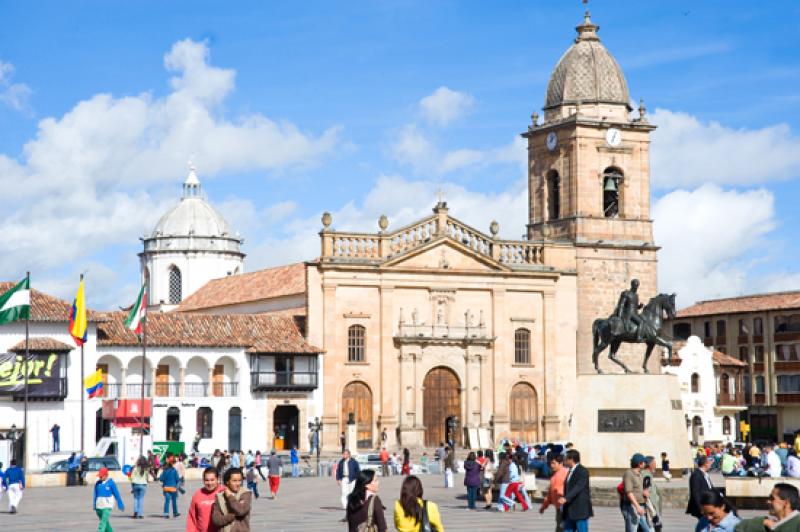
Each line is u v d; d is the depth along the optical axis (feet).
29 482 227.20
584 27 353.92
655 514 104.73
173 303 440.86
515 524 141.38
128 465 242.17
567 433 340.18
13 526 146.51
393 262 324.60
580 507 94.58
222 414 304.50
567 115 344.90
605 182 345.51
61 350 284.61
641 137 347.97
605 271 344.08
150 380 301.43
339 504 181.16
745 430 373.20
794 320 404.36
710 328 433.89
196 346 302.66
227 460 220.43
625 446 164.96
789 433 401.70
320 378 315.99
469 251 332.80
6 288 294.25
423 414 327.47
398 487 221.87
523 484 164.76
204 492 78.23
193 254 440.45
